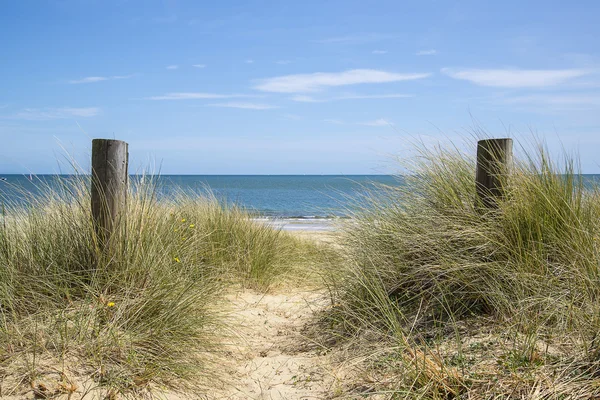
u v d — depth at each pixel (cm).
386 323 381
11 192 459
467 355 322
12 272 378
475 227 411
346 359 374
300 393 335
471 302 393
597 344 290
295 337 454
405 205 493
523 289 364
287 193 4500
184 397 322
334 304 478
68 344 331
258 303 568
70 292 385
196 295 412
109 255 404
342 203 543
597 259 355
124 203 417
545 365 287
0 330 326
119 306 370
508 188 425
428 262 427
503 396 270
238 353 412
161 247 439
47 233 422
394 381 313
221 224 707
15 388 288
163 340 358
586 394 257
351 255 491
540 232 388
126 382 314
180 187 801
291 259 720
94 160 408
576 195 409
